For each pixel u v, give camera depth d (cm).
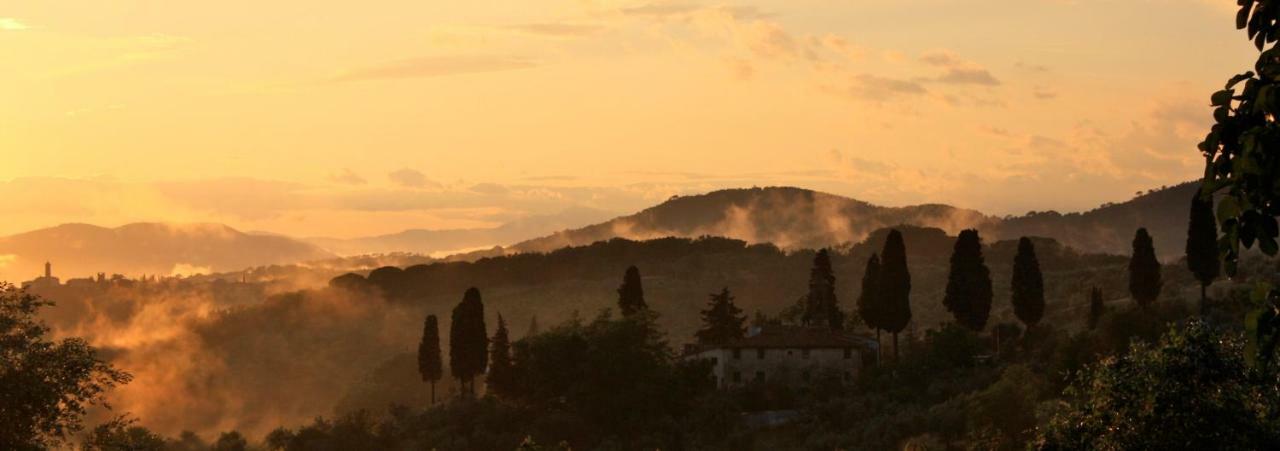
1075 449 6331
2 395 6203
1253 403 5984
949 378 19750
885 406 18725
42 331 6519
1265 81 2483
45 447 6494
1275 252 2500
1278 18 2462
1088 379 6562
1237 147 2531
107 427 6806
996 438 14325
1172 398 5950
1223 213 2527
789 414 19862
